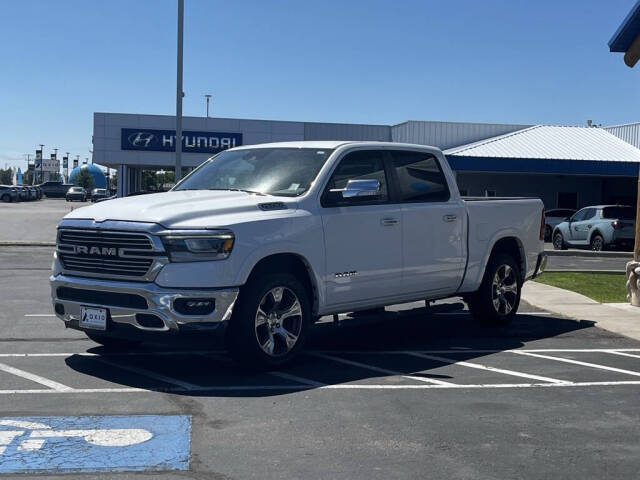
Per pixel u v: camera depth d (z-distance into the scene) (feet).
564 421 19.92
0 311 37.88
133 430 18.57
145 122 139.54
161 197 26.32
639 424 19.74
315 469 16.11
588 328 34.86
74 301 25.05
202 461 16.47
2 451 16.90
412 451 17.35
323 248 26.27
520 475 15.92
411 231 29.48
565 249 100.48
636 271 41.06
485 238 33.14
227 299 23.52
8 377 23.98
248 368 24.86
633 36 45.50
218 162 30.12
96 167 461.78
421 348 29.91
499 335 33.04
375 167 29.04
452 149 135.54
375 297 28.50
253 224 24.34
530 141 135.44
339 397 22.02
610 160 126.31
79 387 22.80
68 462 16.26
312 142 29.12
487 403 21.62
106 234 24.20
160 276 23.34
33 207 201.46
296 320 25.53
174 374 24.70
